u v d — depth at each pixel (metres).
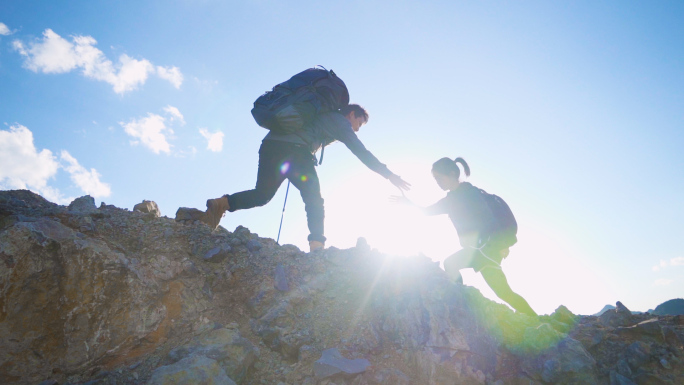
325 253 5.34
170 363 3.73
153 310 4.10
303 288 4.70
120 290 4.04
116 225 4.91
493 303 4.33
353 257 5.27
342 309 4.55
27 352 3.59
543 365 3.74
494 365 3.83
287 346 4.03
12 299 3.66
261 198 5.45
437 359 3.80
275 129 5.20
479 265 4.32
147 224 5.13
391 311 4.36
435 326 4.00
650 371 3.58
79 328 3.79
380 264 5.01
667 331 3.87
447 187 4.65
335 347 4.07
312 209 5.44
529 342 3.89
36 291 3.75
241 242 5.32
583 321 4.54
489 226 4.32
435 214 4.66
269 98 5.21
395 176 4.86
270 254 5.24
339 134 5.18
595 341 3.96
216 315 4.38
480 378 3.72
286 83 5.30
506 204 4.52
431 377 3.74
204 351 3.72
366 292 4.74
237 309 4.52
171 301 4.27
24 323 3.65
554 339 3.86
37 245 3.87
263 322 4.25
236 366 3.70
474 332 3.97
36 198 5.44
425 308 4.16
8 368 3.50
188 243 4.98
